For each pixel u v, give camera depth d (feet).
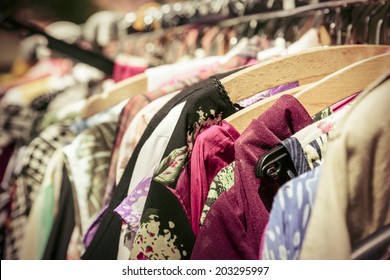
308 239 1.91
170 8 3.71
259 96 2.67
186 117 2.42
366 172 1.93
